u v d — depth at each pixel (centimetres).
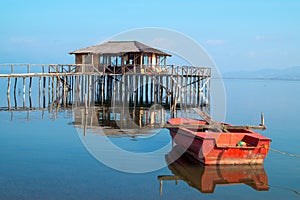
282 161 1195
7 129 1639
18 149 1258
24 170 1017
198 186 933
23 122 1848
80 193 854
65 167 1055
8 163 1082
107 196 841
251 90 6122
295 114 2598
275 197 874
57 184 910
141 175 1002
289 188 937
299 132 1791
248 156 1112
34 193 845
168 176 1006
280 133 1758
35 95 3756
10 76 2498
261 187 939
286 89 6688
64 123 1838
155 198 841
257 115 2519
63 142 1377
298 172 1072
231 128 1276
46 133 1555
